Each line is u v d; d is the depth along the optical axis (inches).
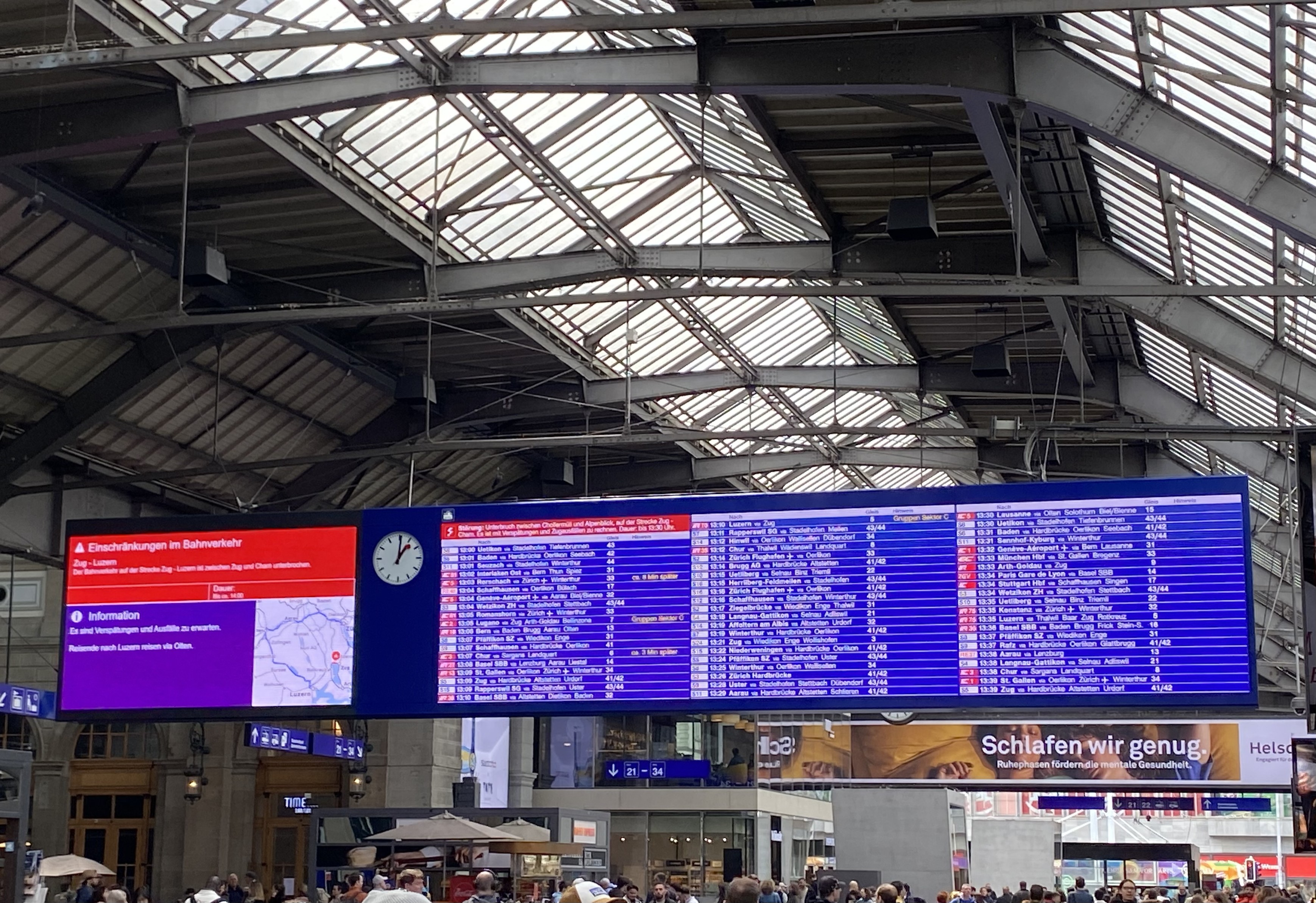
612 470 1519.4
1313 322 847.1
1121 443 1354.6
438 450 1080.2
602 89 694.5
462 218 972.6
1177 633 661.9
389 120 864.3
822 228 947.3
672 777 1599.4
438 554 740.0
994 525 690.2
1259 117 633.0
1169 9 524.1
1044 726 1675.7
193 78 745.6
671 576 717.3
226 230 950.4
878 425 1502.2
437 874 1148.5
